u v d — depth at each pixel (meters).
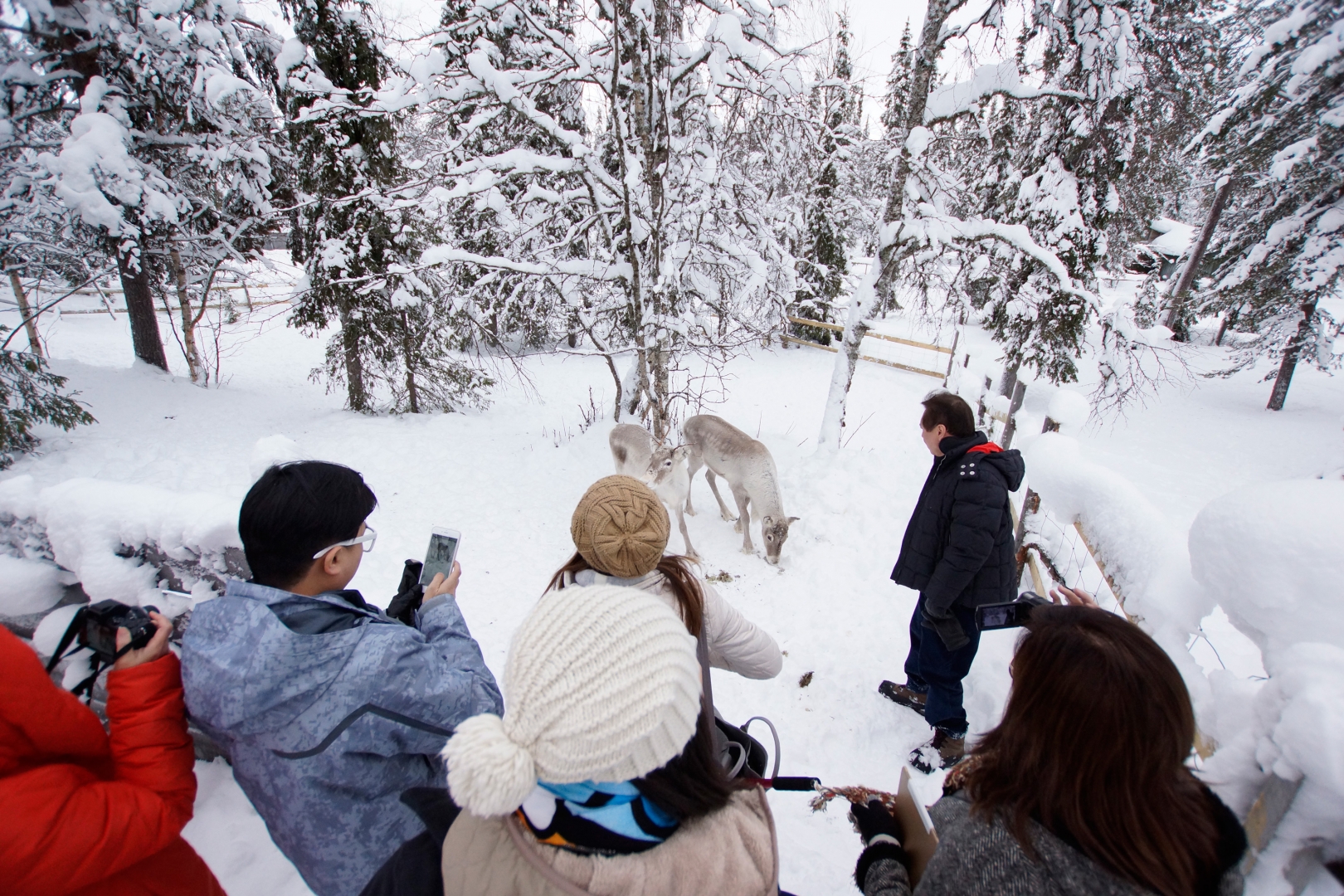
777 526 5.97
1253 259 13.94
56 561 2.60
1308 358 16.47
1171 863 0.95
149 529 2.40
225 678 1.23
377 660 1.33
